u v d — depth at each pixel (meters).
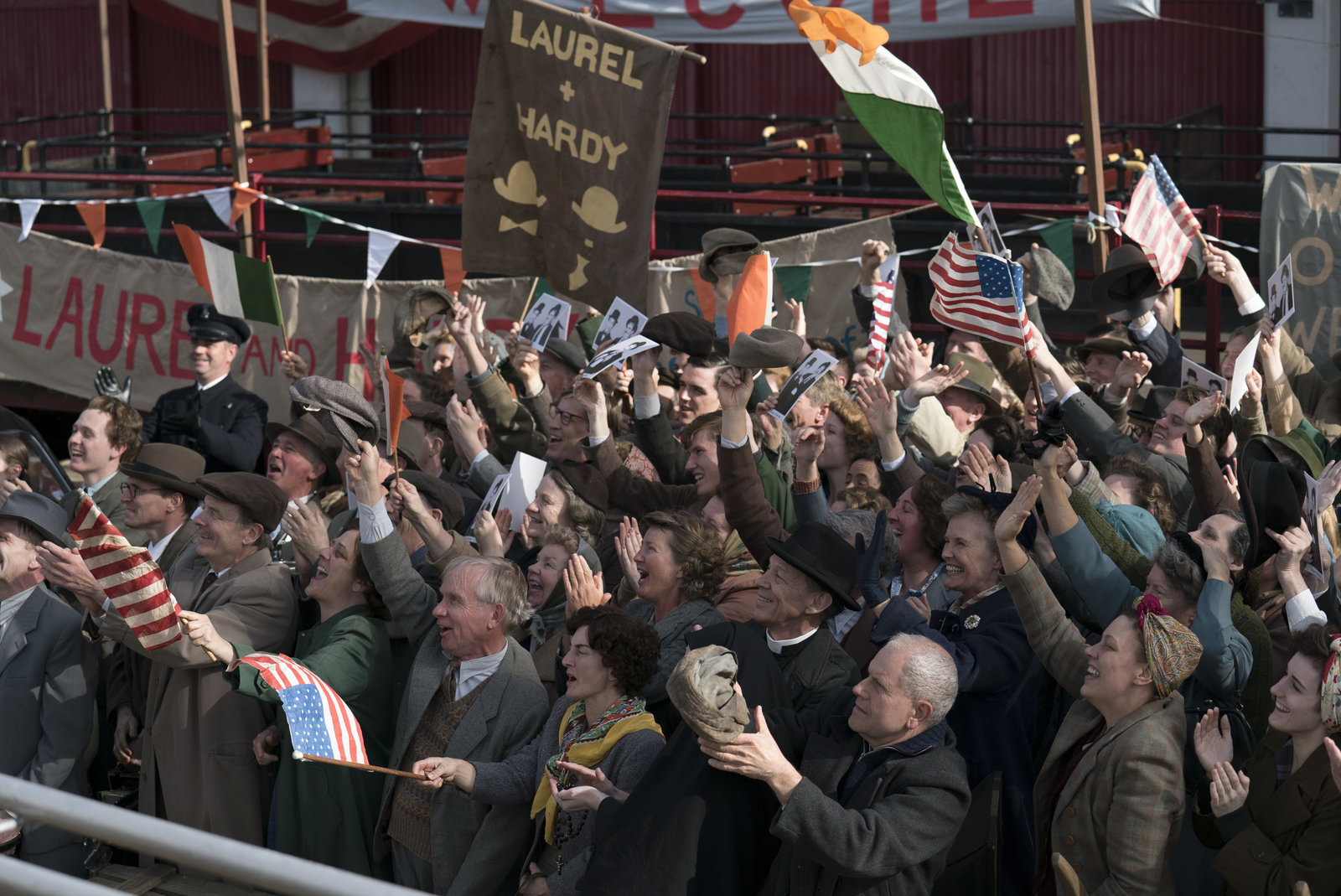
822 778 3.57
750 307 5.55
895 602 3.97
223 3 9.45
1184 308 9.65
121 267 9.90
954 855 3.54
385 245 8.39
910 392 5.32
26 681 4.88
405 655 4.95
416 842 4.36
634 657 3.92
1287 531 3.98
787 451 5.62
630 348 5.54
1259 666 3.90
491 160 6.14
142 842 1.96
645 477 5.75
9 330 10.12
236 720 4.70
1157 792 3.42
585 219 6.00
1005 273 4.34
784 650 4.11
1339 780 3.10
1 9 21.28
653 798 3.55
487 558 4.39
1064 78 16.58
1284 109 14.92
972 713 3.96
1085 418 5.45
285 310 9.56
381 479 5.02
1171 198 6.49
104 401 6.25
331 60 19.25
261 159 14.48
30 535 4.96
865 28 4.27
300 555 5.09
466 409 5.93
